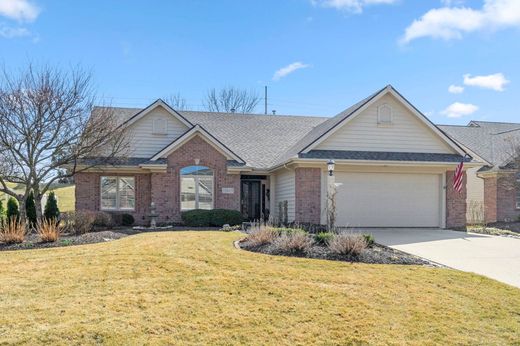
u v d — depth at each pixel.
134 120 22.22
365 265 10.27
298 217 19.19
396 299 7.73
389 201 20.12
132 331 6.09
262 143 24.92
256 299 7.52
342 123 20.05
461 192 20.55
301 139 24.78
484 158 25.11
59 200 36.88
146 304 7.12
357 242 11.40
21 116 16.31
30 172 16.72
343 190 19.72
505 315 7.22
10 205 19.52
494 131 29.72
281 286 8.23
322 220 19.28
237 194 21.56
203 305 7.16
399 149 20.59
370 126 20.44
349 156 19.61
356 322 6.68
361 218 19.81
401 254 12.20
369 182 20.00
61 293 7.61
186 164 21.09
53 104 16.81
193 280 8.51
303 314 6.91
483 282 9.10
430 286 8.62
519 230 20.67
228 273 9.05
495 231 18.58
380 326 6.57
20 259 10.43
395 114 20.66
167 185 20.88
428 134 20.86
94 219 17.67
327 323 6.61
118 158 19.59
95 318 6.46
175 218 20.84
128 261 9.95
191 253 10.88
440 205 20.48
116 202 21.52
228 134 25.42
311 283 8.48
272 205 23.25
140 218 21.53
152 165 20.42
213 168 21.34
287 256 11.02
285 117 28.22
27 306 6.91
